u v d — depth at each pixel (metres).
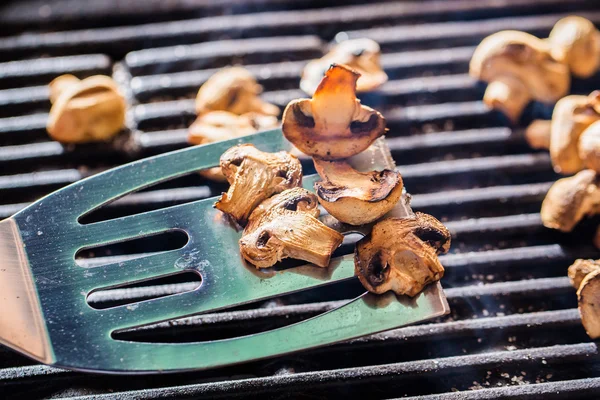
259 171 0.45
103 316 0.43
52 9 0.59
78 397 0.44
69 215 0.45
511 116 0.55
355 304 0.43
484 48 0.55
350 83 0.44
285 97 0.56
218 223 0.45
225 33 0.59
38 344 0.42
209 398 0.44
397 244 0.43
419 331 0.47
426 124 0.56
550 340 0.48
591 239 0.51
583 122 0.51
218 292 0.43
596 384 0.45
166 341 0.47
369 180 0.45
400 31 0.59
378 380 0.45
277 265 0.48
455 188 0.53
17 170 0.54
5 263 0.44
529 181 0.54
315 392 0.45
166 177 0.46
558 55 0.55
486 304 0.49
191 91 0.57
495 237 0.51
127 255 0.50
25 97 0.56
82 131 0.53
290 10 0.61
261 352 0.42
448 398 0.44
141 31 0.59
